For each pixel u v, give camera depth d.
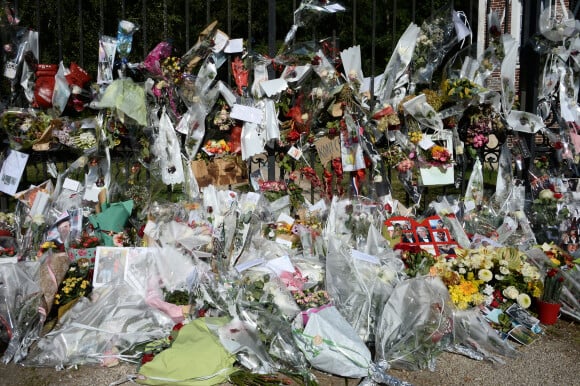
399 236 4.18
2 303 3.28
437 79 5.12
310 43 4.41
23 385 2.97
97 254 3.68
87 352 3.17
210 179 4.46
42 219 3.95
